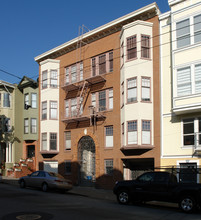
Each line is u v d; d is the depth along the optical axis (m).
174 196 13.19
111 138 23.36
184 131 18.94
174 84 18.62
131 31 21.86
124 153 21.91
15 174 29.66
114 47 24.12
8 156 33.03
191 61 18.08
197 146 17.97
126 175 22.67
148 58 21.39
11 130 32.56
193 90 17.72
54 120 28.05
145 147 20.22
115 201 16.38
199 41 17.98
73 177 25.56
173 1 19.39
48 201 14.51
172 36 19.17
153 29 21.69
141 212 12.20
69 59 27.92
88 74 25.80
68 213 11.24
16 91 33.44
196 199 12.64
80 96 25.50
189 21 18.58
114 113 23.28
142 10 21.83
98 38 25.50
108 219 10.27
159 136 20.17
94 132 24.55
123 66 22.22
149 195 13.88
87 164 25.38
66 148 27.11
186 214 12.29
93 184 24.52
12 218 10.16
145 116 20.66
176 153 19.00
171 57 19.88
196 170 16.38
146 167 22.06
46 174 20.02
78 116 25.33
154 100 20.88
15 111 32.91
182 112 18.47
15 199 14.91
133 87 21.23
